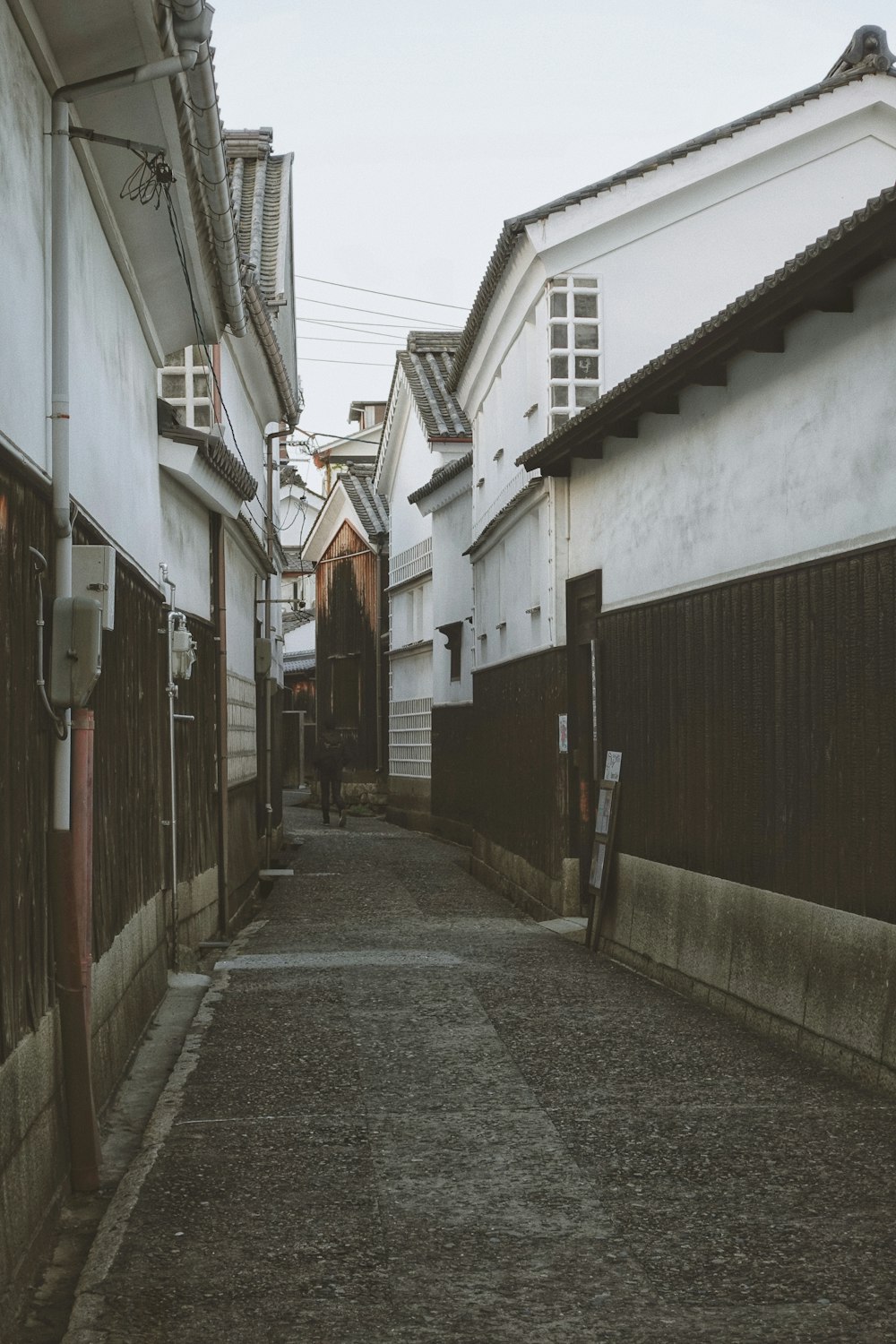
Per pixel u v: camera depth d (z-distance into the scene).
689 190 15.34
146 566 9.70
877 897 7.32
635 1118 6.73
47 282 5.93
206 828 13.62
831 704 7.96
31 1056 5.16
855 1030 7.48
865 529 7.67
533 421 16.42
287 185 22.08
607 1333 4.30
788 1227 5.23
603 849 12.74
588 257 15.41
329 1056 8.10
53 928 5.73
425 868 22.06
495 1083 7.45
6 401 5.02
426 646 31.06
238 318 10.12
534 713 16.42
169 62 6.01
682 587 10.90
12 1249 4.63
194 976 10.77
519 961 11.92
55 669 5.58
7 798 4.81
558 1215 5.39
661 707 11.28
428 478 30.27
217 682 14.78
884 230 6.82
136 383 9.18
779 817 8.71
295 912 16.25
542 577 15.63
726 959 9.49
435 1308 4.52
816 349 8.34
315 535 42.72
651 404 10.88
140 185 7.46
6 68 5.18
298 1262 4.94
